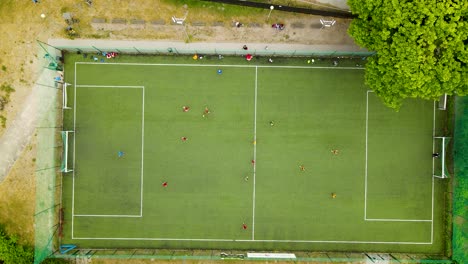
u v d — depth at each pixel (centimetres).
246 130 2441
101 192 2445
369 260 2452
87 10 2394
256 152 2442
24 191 2438
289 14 2406
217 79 2430
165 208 2455
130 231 2456
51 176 2439
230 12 2395
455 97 2431
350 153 2441
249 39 2408
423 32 1864
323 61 2431
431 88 1984
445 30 1862
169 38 2403
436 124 2433
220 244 2459
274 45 2411
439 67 1908
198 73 2428
